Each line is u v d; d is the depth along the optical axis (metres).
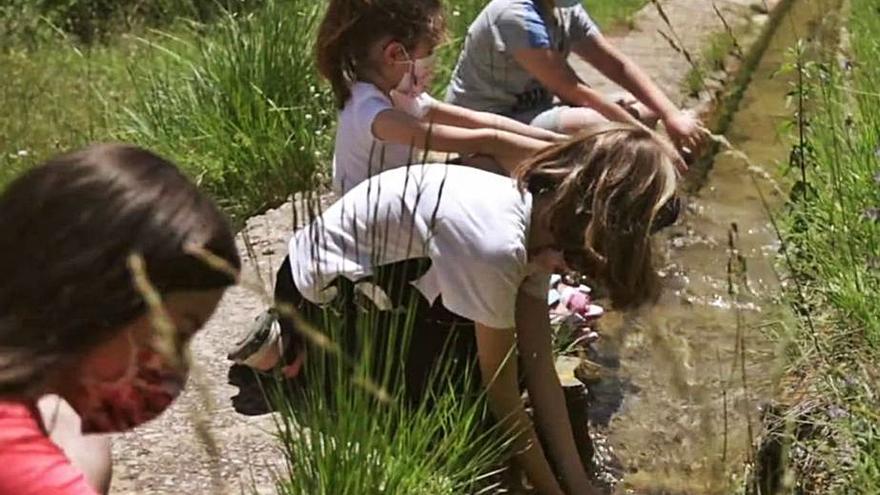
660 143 3.12
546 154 3.21
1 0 8.84
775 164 6.02
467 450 3.09
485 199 3.24
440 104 4.01
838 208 4.25
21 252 1.73
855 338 3.69
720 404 3.91
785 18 8.57
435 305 3.31
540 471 3.34
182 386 1.86
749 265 5.00
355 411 2.83
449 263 3.21
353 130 3.83
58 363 1.72
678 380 3.62
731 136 6.57
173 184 1.78
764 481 3.43
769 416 3.59
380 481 2.85
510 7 4.55
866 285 3.81
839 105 4.92
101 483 2.30
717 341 4.35
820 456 3.30
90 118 6.13
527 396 3.57
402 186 3.35
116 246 1.71
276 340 3.34
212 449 2.09
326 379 3.12
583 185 3.09
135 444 3.38
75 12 9.09
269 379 3.62
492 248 3.16
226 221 1.83
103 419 1.82
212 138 5.51
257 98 5.52
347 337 3.33
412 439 2.97
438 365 3.17
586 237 3.04
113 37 8.70
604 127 3.15
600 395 4.09
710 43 7.79
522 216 3.22
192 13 8.61
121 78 7.25
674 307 4.64
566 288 4.15
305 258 3.37
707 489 3.58
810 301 3.99
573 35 4.73
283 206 5.18
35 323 1.72
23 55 7.62
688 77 7.13
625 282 3.08
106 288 1.71
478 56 4.62
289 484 2.89
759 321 4.36
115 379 1.77
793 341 3.74
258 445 3.36
